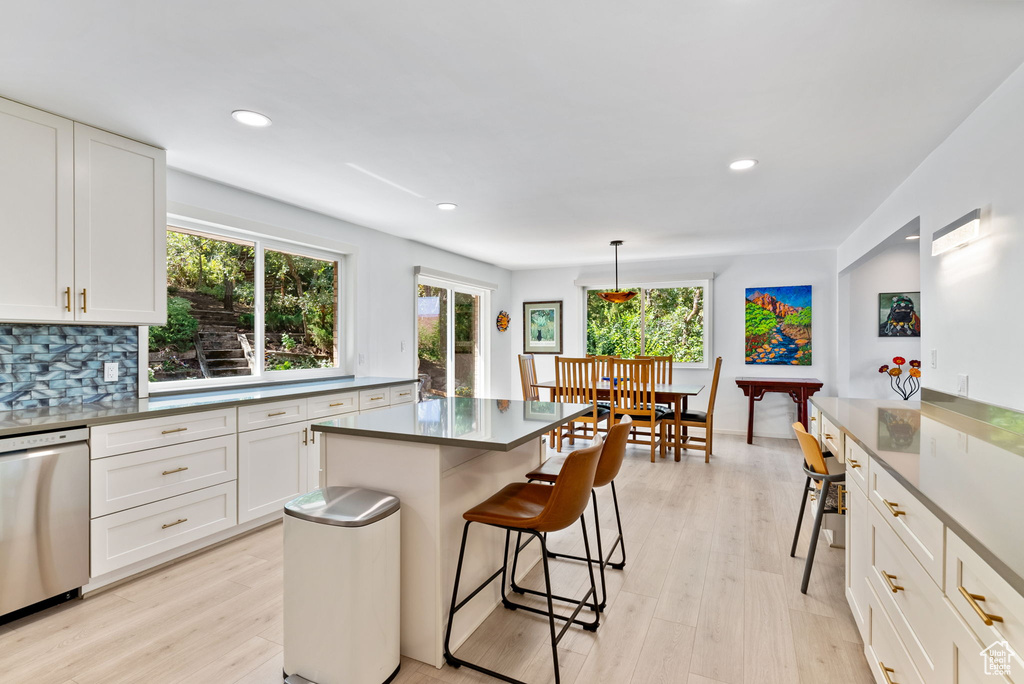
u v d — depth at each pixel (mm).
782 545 2875
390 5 1531
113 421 2311
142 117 2348
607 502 3639
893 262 5375
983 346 2152
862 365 5477
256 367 3695
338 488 1887
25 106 2227
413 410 2518
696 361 6426
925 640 1226
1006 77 1955
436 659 1812
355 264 4488
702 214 4137
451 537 1925
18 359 2443
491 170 3062
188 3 1521
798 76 1953
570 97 2133
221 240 3479
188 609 2170
